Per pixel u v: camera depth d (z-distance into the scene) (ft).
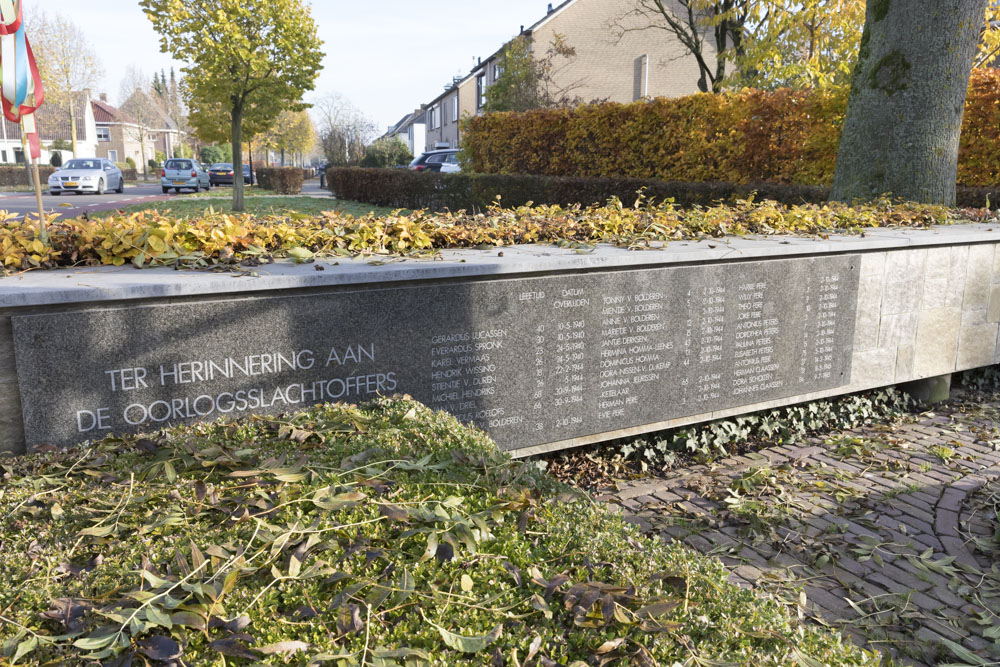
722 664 5.90
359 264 14.40
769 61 62.90
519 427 16.05
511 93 104.83
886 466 18.28
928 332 22.31
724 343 18.48
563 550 7.47
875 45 28.30
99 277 12.42
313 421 10.84
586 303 16.28
